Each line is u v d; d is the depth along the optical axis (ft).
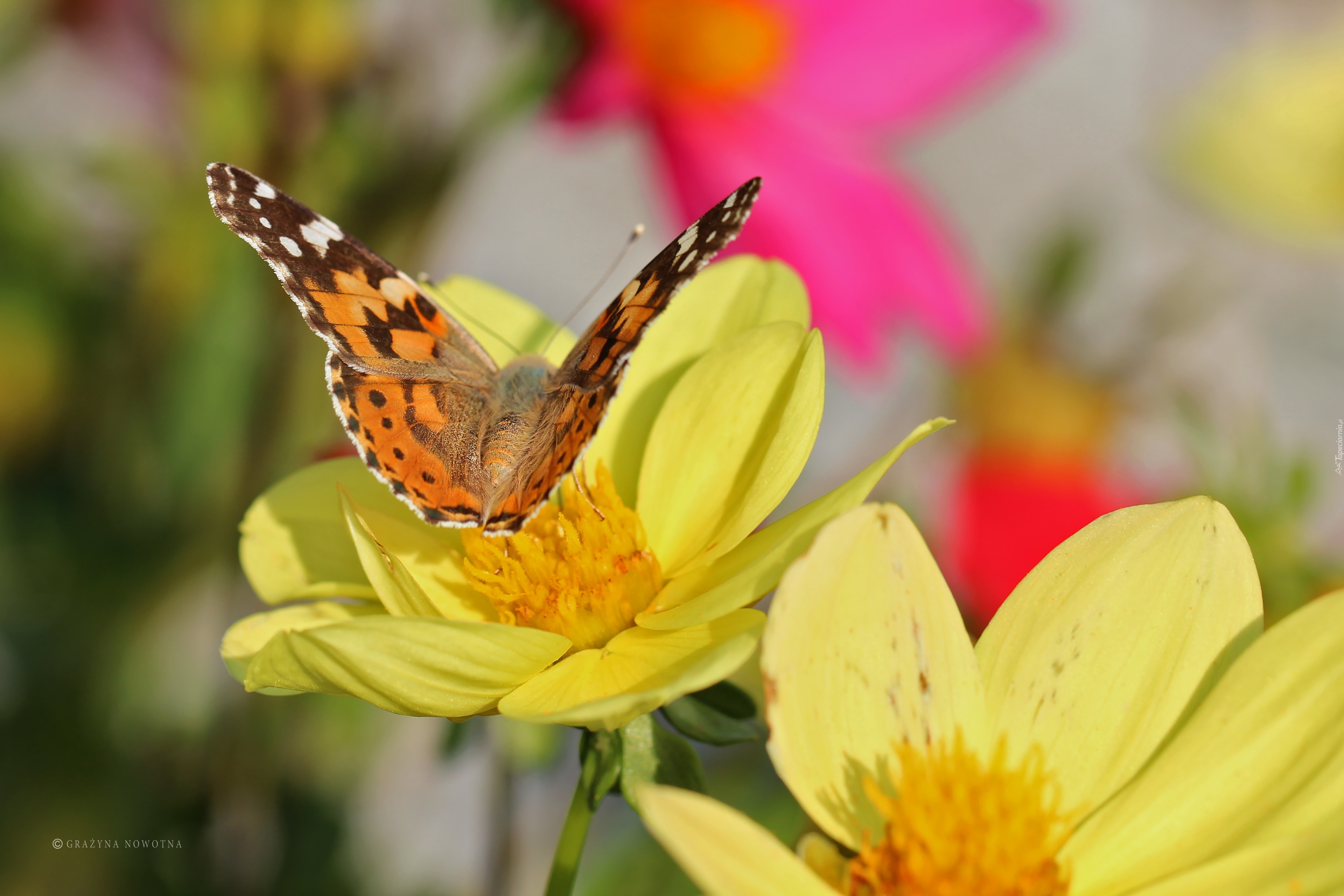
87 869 1.15
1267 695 0.94
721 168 1.16
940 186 2.19
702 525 1.01
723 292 1.06
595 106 1.13
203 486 1.18
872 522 0.94
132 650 1.18
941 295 1.17
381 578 0.97
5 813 1.15
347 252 1.07
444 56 1.16
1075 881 0.94
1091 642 0.96
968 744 0.95
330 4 1.15
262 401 1.16
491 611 1.03
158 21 1.20
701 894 1.13
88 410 1.21
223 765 1.16
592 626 1.00
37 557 1.18
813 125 1.17
